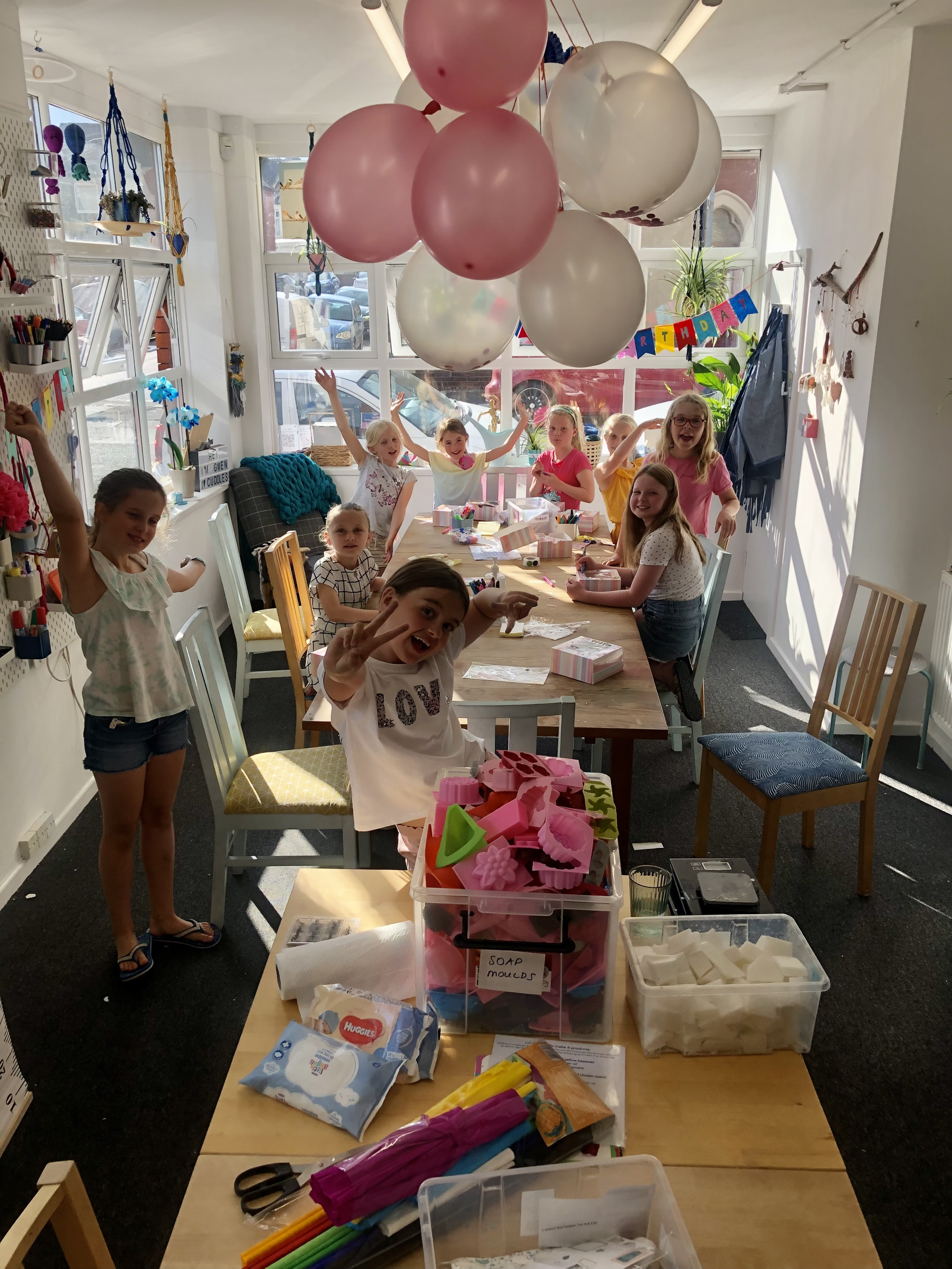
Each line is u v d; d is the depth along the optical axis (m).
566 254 1.62
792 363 5.21
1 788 3.11
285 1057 1.42
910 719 4.36
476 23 1.33
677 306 5.98
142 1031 2.56
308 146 5.83
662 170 1.52
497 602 2.12
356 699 1.91
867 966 2.84
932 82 3.67
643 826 3.59
